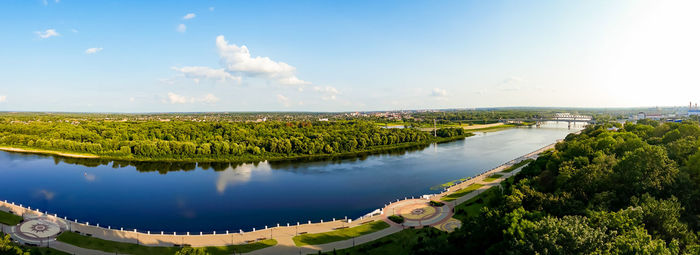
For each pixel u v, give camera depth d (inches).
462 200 4923.7
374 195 5797.2
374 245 3472.0
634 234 1894.7
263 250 3447.3
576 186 3299.7
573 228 1829.5
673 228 2117.4
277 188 6289.4
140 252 3341.5
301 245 3565.5
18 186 6264.8
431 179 6860.2
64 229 3757.4
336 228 4037.9
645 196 2596.0
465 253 2605.8
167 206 5305.1
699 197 2667.3
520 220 2396.7
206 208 5211.6
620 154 4530.0
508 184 5265.8
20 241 3334.2
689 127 5265.8
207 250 3415.4
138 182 6722.4
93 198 5654.5
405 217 4328.3
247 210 5123.0
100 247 3408.0
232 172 7711.6
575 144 5300.2
